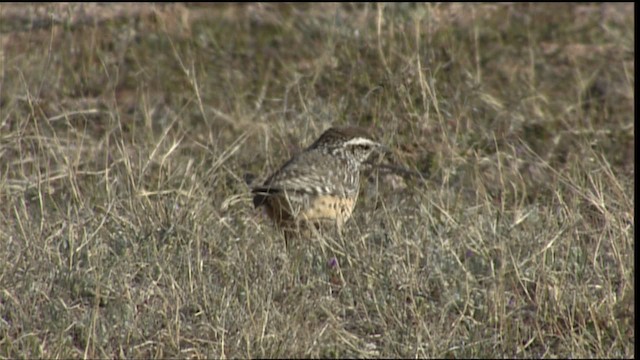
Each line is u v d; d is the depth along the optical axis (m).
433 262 16.42
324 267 16.42
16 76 23.84
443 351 14.42
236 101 23.17
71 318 15.04
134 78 25.16
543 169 20.75
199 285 15.69
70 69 25.31
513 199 19.56
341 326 15.02
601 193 17.84
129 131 22.14
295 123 21.84
